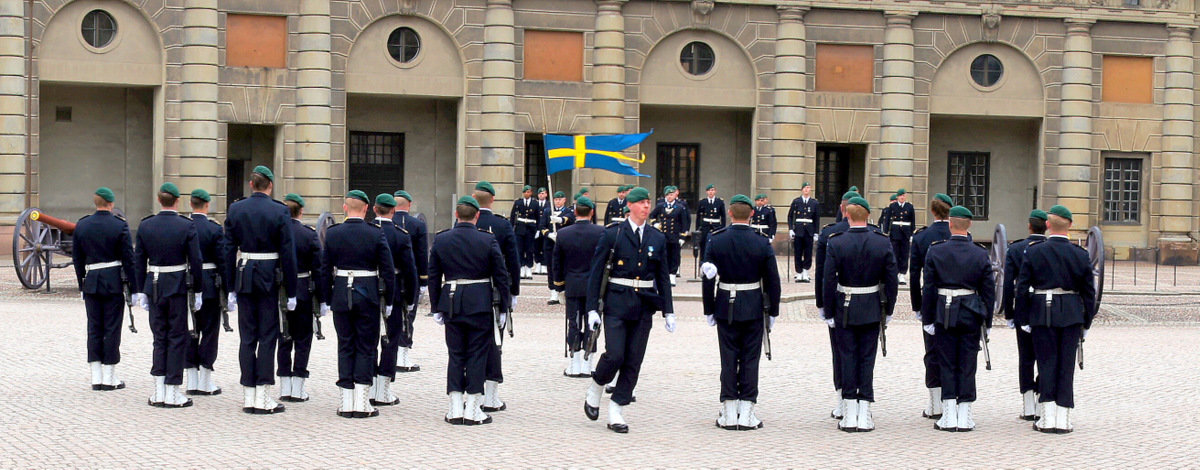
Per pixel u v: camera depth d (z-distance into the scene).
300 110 36.56
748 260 13.48
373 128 39.19
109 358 15.24
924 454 12.55
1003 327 23.89
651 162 40.91
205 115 35.75
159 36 35.66
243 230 14.00
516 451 12.27
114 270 15.18
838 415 14.38
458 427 13.48
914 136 40.28
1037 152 41.94
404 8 37.09
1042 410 13.83
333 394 15.45
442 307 13.58
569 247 16.83
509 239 16.45
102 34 35.28
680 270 34.69
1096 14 40.91
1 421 13.22
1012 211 42.94
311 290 14.60
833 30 39.88
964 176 42.75
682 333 21.73
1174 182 41.75
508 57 37.88
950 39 40.50
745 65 39.59
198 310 14.62
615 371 13.42
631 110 38.81
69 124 36.81
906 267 32.06
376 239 13.96
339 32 36.72
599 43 38.50
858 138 40.19
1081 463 12.21
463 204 13.77
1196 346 21.09
